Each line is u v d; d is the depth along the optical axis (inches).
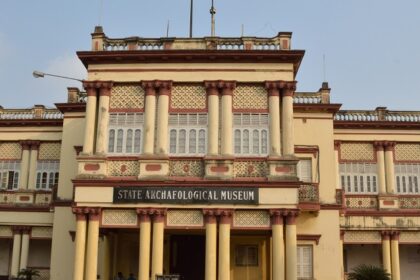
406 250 1229.7
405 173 1213.7
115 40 925.8
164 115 882.8
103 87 899.4
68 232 1048.8
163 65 904.3
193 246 997.2
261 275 984.9
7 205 1177.4
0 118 1245.1
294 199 836.0
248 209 839.1
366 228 1161.4
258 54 890.1
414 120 1227.9
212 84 887.7
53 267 1032.2
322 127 1059.3
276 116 879.1
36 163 1219.9
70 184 1078.4
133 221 848.3
